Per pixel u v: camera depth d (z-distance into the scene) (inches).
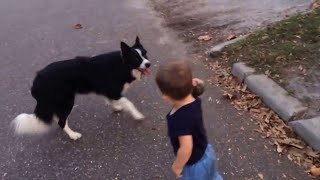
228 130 154.5
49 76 143.8
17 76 210.1
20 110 179.0
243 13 258.1
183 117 89.5
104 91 156.6
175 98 91.0
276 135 148.4
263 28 229.1
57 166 143.3
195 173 98.5
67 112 151.8
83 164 143.3
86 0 324.5
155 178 134.4
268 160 137.5
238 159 139.4
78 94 155.2
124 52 150.4
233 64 192.7
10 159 148.1
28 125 145.7
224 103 171.0
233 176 132.2
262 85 170.7
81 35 257.6
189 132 89.6
